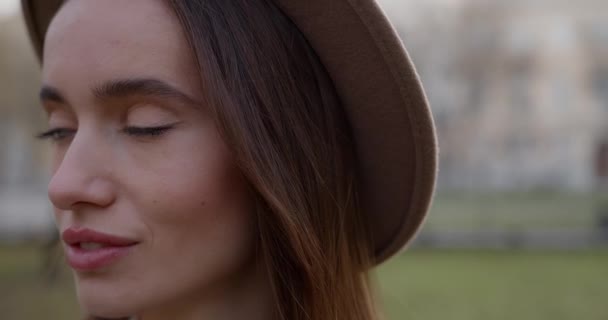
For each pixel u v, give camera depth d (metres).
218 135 0.63
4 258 6.00
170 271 0.62
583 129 12.16
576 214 9.98
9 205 9.57
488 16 11.95
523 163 12.16
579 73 12.20
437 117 12.15
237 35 0.65
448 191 11.86
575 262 6.05
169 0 0.63
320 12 0.66
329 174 0.70
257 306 0.68
